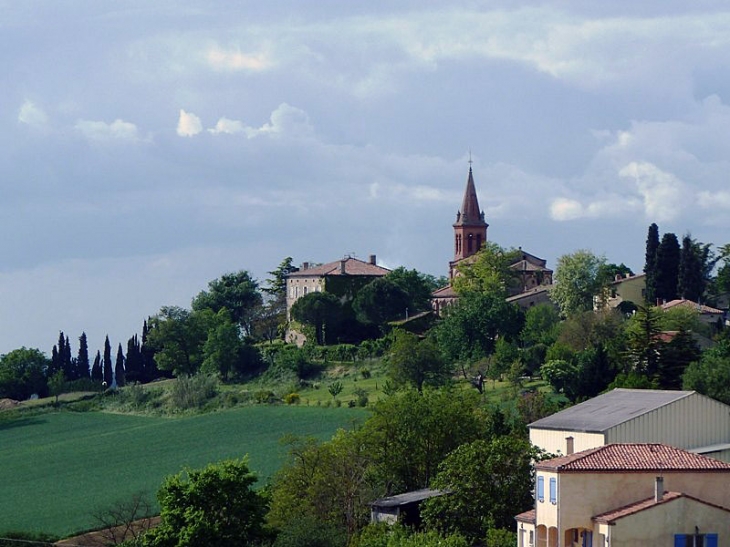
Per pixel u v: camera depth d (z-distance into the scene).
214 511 145.25
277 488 178.88
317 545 150.62
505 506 146.38
